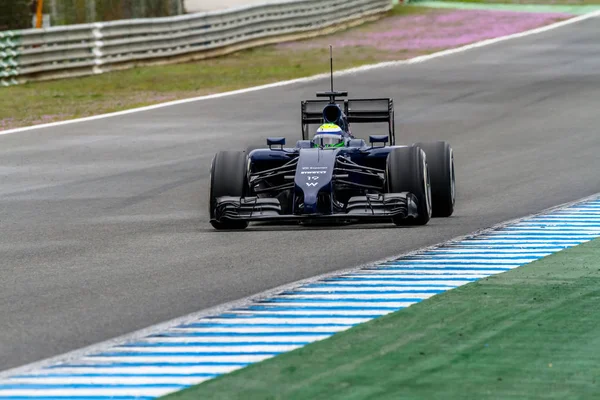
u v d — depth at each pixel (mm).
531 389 20234
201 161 58656
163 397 20141
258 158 39438
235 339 24016
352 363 22000
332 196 36781
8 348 23703
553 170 52844
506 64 102500
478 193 47094
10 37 93812
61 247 36594
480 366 21672
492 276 29922
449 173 40406
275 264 32219
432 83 90750
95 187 51594
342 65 104250
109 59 101750
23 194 50250
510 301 27000
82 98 87688
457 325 24812
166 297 28234
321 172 36969
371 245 34906
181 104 83188
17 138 69312
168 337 24312
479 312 25953
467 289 28422
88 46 99938
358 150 38500
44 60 96625
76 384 21031
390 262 32188
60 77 97812
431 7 156250
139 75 99875
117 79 97750
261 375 21328
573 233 36656
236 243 35938
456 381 20750
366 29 133875
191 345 23609
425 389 20281
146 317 26172
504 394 19969
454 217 40750
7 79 94000
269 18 120375
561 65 100812
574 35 125125
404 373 21281
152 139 67312
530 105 77750
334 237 36500
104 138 68312
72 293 28969
